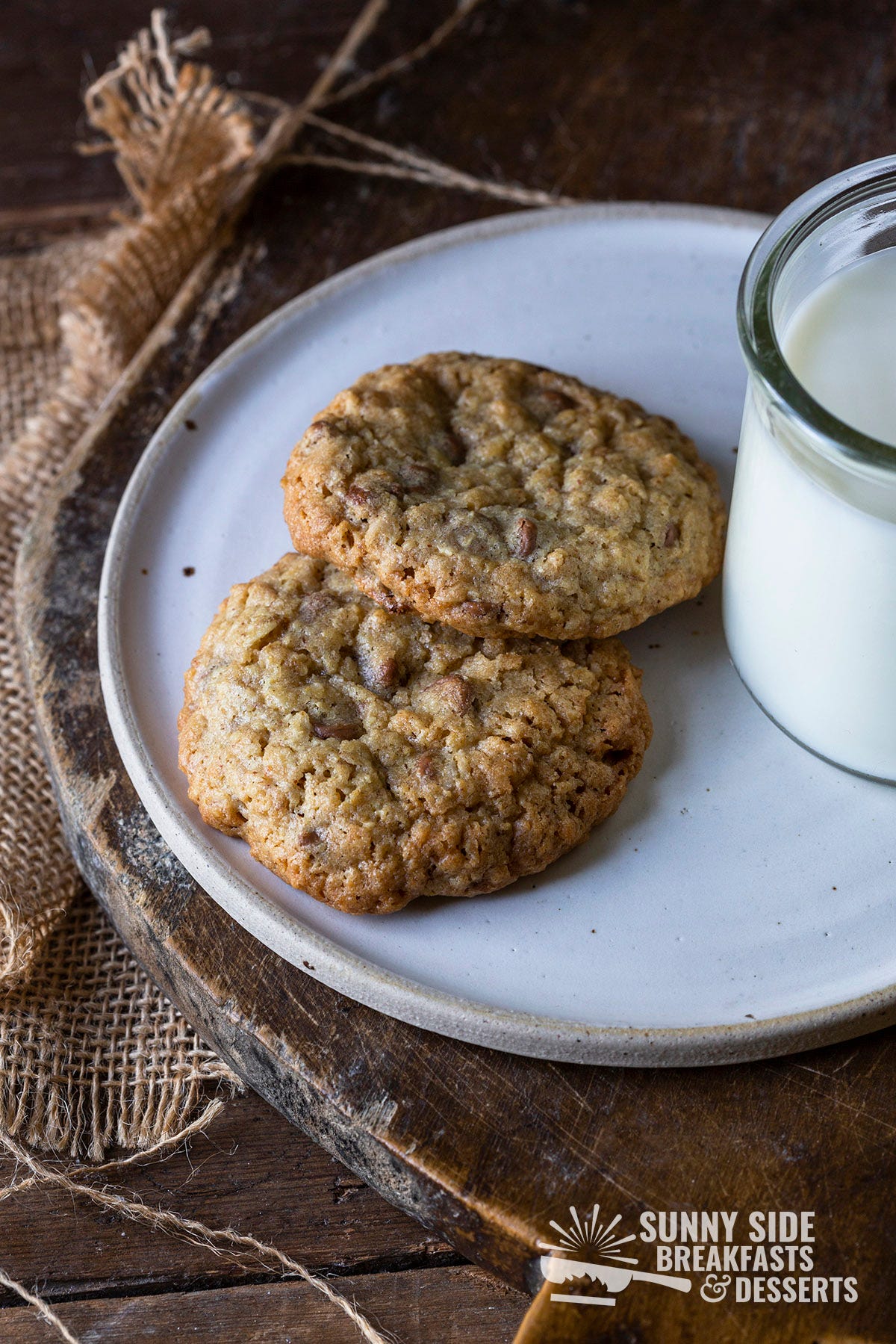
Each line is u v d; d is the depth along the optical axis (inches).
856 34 20.6
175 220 19.2
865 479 13.5
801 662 14.8
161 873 15.4
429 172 19.7
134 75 20.2
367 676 15.0
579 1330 13.6
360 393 15.8
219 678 15.1
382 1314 14.7
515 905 14.8
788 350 14.6
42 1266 14.9
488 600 14.7
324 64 21.6
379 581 15.0
